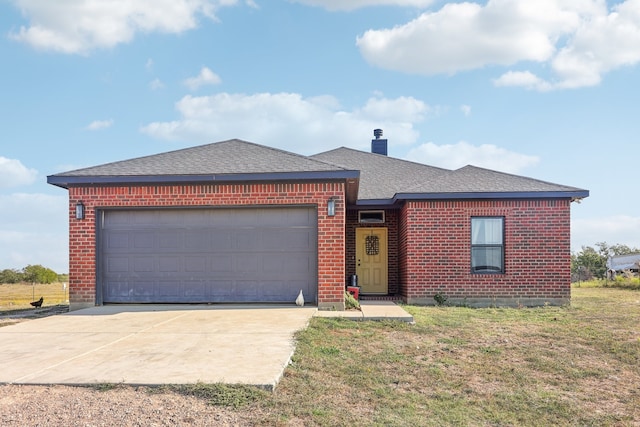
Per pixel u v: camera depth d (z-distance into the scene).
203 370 6.12
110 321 9.87
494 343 8.69
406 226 14.58
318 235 11.78
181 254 12.14
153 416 4.76
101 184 12.05
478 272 14.31
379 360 7.33
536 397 6.10
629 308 13.19
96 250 12.09
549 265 14.10
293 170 11.79
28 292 23.81
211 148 14.02
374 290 16.67
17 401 5.13
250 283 12.05
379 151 22.06
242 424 4.68
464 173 15.81
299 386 5.85
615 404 5.98
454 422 5.23
